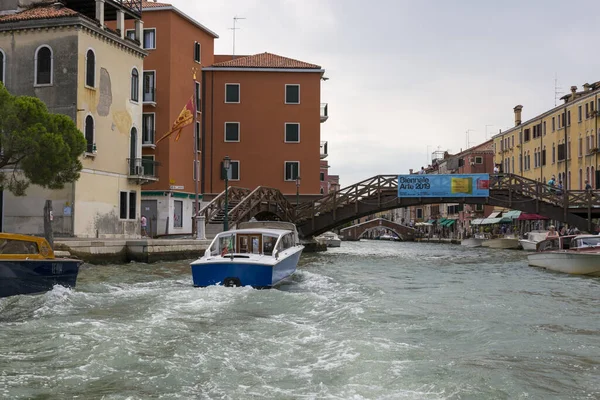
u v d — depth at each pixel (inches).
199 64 1637.6
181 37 1541.6
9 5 1114.1
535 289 686.5
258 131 1648.6
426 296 602.9
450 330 401.7
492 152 3031.5
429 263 1186.6
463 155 3171.8
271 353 321.1
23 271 488.4
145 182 1216.8
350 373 283.0
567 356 334.0
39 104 785.6
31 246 509.4
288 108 1654.8
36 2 1126.4
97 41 1076.5
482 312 489.4
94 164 1064.8
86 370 282.2
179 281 673.6
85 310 453.1
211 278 596.1
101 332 361.1
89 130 1053.8
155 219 1471.5
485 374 288.4
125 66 1169.4
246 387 261.3
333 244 2351.1
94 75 1064.8
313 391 256.1
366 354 319.9
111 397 244.1
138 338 348.2
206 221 1224.2
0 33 1046.4
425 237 3575.3
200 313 447.8
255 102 1651.1
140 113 1222.9
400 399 247.0
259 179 1647.4
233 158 1644.9
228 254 629.9
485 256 1502.2
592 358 329.7
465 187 1439.5
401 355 321.1
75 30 1019.9
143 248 942.4
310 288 648.4
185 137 1557.6
